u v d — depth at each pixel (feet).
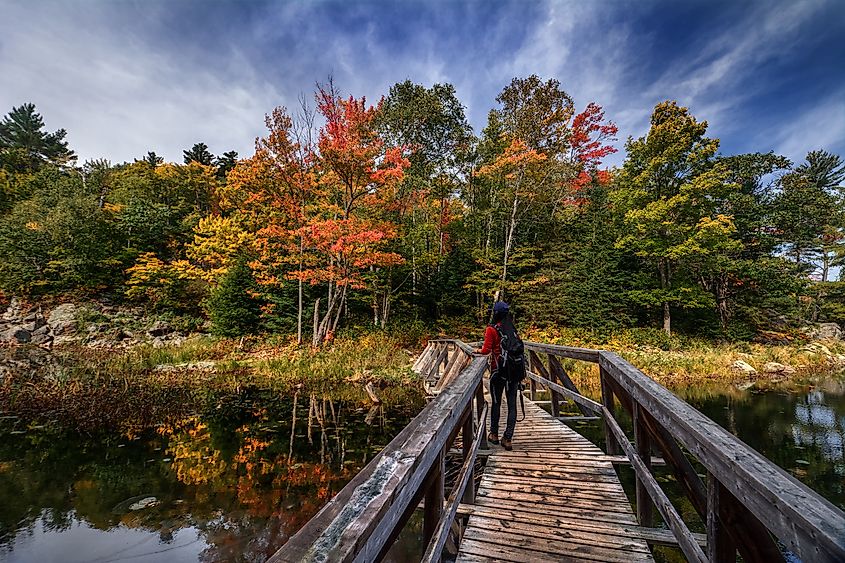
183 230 80.12
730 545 5.01
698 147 58.65
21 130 138.21
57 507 14.48
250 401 31.48
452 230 76.48
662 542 8.52
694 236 55.26
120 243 72.54
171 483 16.47
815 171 101.76
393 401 31.68
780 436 23.17
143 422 25.14
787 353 55.06
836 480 17.29
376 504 3.30
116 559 11.48
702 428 5.38
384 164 50.37
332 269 49.55
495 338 14.48
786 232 71.82
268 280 54.13
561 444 14.93
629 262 66.18
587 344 56.95
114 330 59.47
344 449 20.65
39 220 68.69
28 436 22.18
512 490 11.14
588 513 9.82
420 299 65.62
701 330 62.59
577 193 78.38
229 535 12.75
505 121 68.49
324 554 2.48
